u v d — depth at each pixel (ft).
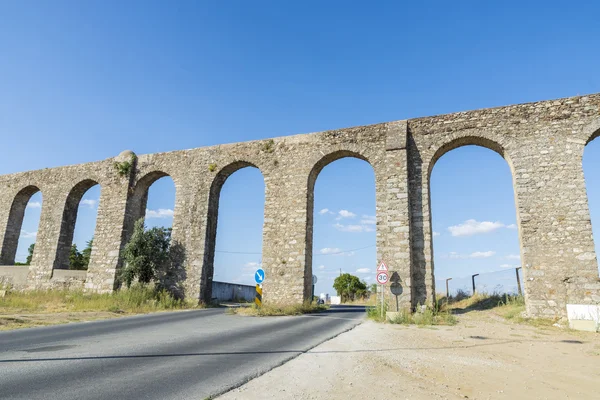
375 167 61.93
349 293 177.06
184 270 70.59
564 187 51.55
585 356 29.14
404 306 53.06
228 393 17.57
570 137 52.95
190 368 21.89
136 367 21.95
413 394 18.49
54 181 89.56
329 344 30.83
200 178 74.59
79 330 36.55
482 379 21.95
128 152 82.79
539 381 22.02
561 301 48.08
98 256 77.87
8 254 91.61
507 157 56.49
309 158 66.90
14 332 34.65
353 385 19.58
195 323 43.86
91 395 16.65
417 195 58.54
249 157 71.56
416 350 29.73
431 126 60.59
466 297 73.56
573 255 48.98
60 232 84.64
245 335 34.78
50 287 80.48
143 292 67.41
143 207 83.05
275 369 22.22
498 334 38.93
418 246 56.59
